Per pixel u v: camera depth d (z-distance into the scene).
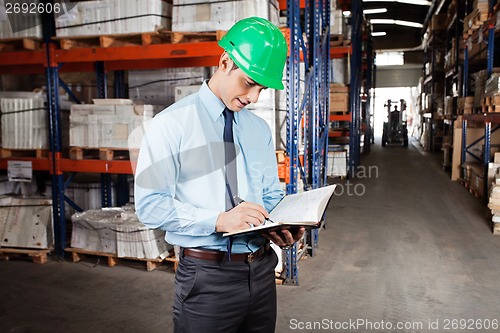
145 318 3.46
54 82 4.55
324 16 5.77
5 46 4.73
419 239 5.57
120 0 4.17
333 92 9.80
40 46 4.63
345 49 8.62
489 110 7.10
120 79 5.61
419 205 7.53
